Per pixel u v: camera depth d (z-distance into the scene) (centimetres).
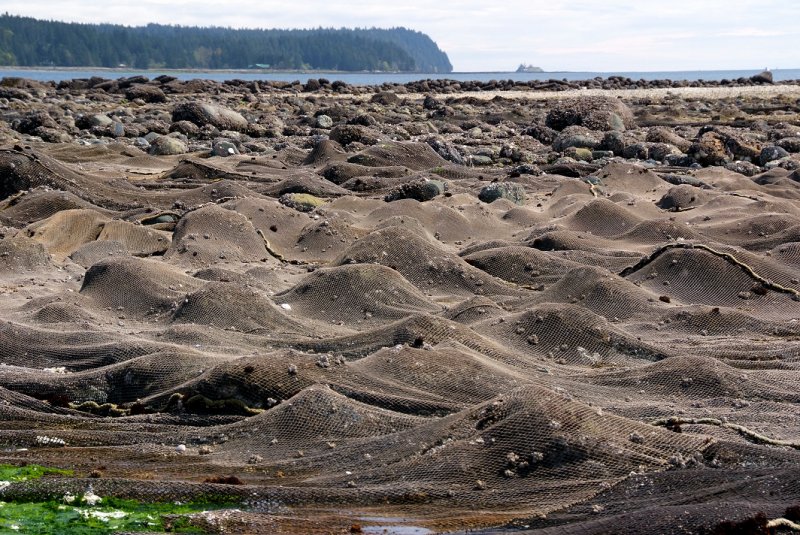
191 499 1234
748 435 1445
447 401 1605
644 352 1922
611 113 6600
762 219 2995
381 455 1369
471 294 2470
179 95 11050
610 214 3064
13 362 1866
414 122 7294
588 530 1114
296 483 1310
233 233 2870
